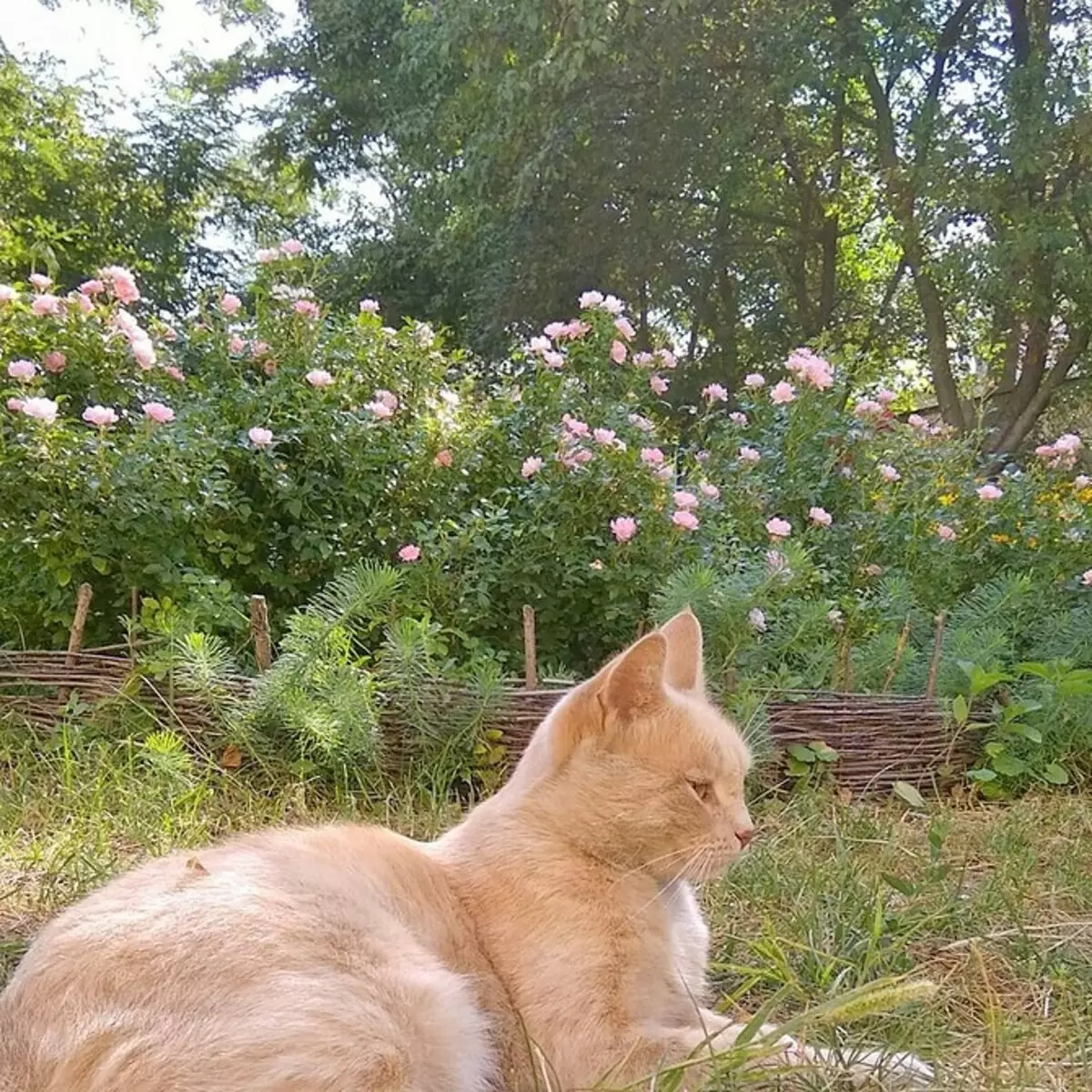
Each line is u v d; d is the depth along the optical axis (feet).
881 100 9.43
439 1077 1.49
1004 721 3.53
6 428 3.56
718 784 1.90
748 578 3.85
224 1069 1.31
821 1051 1.73
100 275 4.15
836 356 5.75
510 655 3.88
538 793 1.89
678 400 9.86
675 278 9.84
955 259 8.40
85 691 3.26
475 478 4.33
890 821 3.04
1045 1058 1.81
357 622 3.64
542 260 9.70
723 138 9.19
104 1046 1.35
